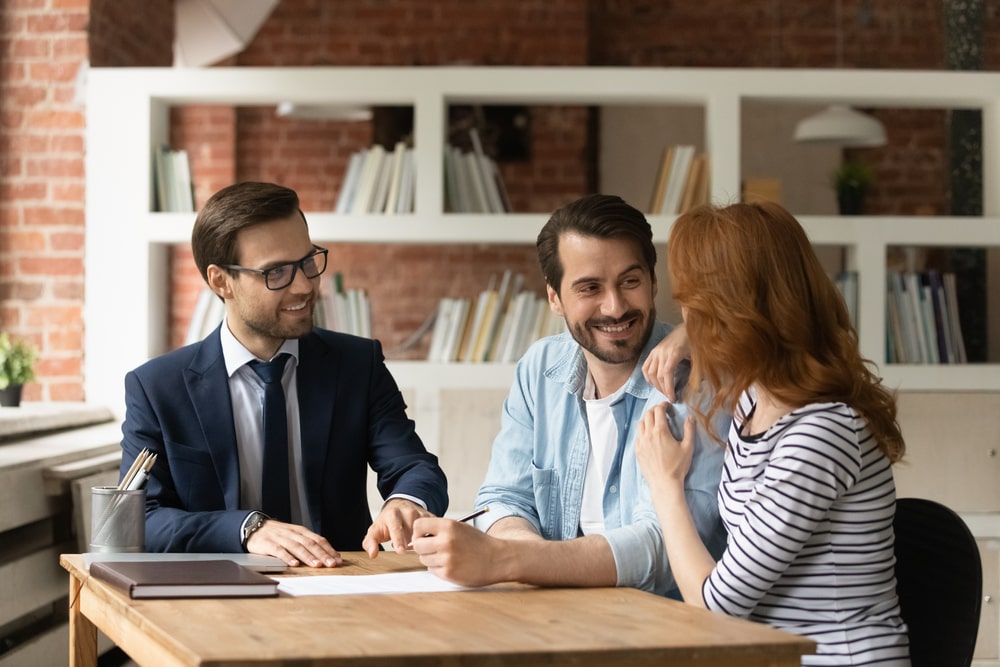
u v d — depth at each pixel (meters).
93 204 4.23
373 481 4.03
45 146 4.34
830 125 5.71
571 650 1.27
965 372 4.13
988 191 4.29
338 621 1.43
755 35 8.00
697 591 1.72
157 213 4.25
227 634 1.33
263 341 2.44
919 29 7.92
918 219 4.17
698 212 1.84
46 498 2.99
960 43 5.61
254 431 2.46
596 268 2.09
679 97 4.23
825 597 1.68
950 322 4.21
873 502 1.71
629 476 2.12
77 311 4.32
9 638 2.94
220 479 2.39
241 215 2.33
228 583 1.62
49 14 4.34
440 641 1.30
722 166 4.21
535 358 2.37
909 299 4.21
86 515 3.00
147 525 2.23
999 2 7.60
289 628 1.38
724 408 1.87
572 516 2.25
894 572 1.87
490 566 1.69
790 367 1.75
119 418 4.23
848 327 1.82
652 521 1.89
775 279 1.77
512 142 7.52
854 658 1.66
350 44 7.57
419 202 4.20
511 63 7.48
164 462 2.40
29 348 3.87
